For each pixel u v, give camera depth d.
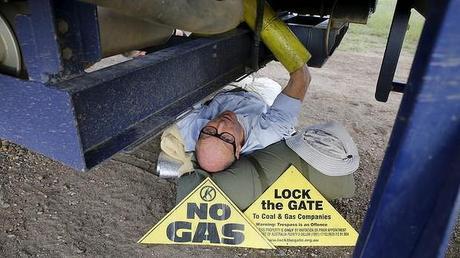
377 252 0.78
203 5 1.40
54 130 1.04
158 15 1.22
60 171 3.02
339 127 2.66
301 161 2.50
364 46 7.32
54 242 2.35
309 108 4.38
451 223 0.70
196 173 2.52
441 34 0.62
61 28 1.00
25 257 2.23
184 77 1.53
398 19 2.58
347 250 2.35
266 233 2.38
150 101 1.33
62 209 2.63
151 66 1.29
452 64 0.63
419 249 0.75
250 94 2.88
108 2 1.03
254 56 2.08
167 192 2.85
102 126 1.11
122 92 1.18
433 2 0.63
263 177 2.44
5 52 1.10
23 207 2.62
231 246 2.36
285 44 2.15
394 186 0.73
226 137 2.39
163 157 2.91
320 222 2.37
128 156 3.25
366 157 3.38
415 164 0.70
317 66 2.94
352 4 2.80
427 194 0.72
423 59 0.65
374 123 4.08
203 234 2.36
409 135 0.69
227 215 2.35
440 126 0.67
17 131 1.10
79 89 1.00
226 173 2.44
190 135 2.71
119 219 2.57
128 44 1.64
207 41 1.71
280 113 2.59
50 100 1.01
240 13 1.75
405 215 0.74
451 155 0.68
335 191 2.54
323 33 2.82
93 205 2.68
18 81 1.03
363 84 5.30
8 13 1.08
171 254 2.30
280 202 2.38
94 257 2.26
